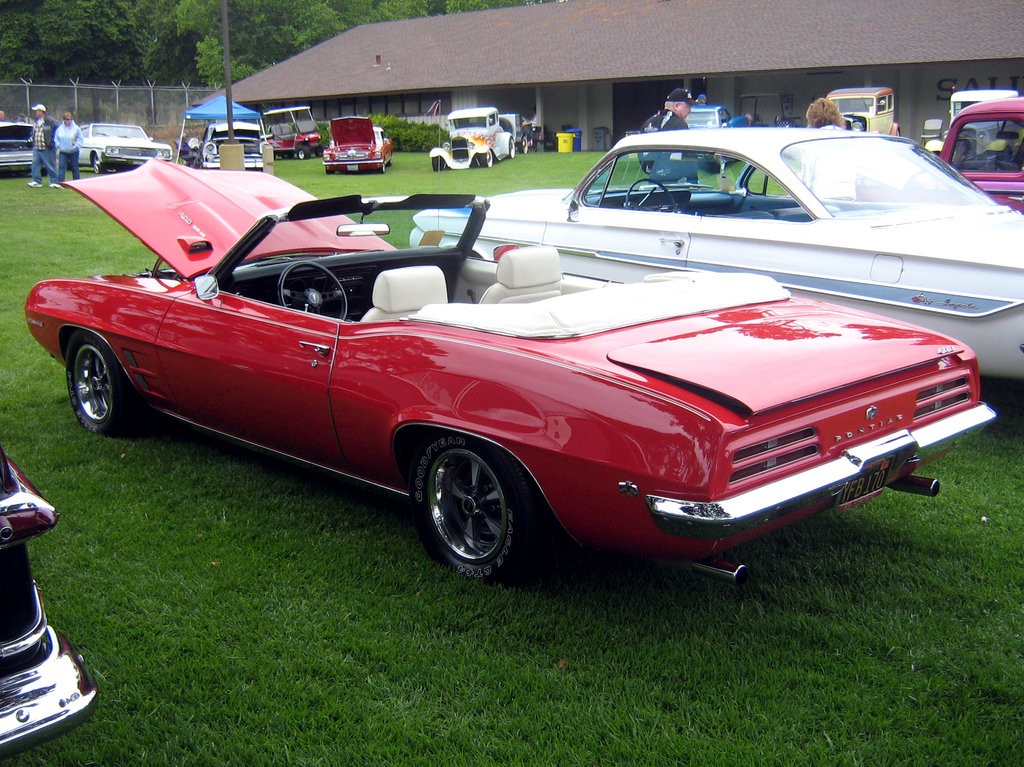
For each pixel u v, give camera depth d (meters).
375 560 3.57
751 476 2.74
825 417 2.90
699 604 3.25
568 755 2.45
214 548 3.67
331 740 2.53
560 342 3.12
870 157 5.81
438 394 3.23
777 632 3.07
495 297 4.04
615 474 2.79
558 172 23.69
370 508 4.09
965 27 27.12
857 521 3.92
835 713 2.62
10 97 36.19
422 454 3.41
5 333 7.29
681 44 32.44
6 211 15.41
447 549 3.46
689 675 2.80
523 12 40.91
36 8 57.72
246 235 4.04
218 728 2.59
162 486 4.31
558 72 33.19
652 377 2.85
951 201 5.62
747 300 3.71
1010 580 3.37
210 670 2.84
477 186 20.17
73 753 2.46
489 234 7.02
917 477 3.50
